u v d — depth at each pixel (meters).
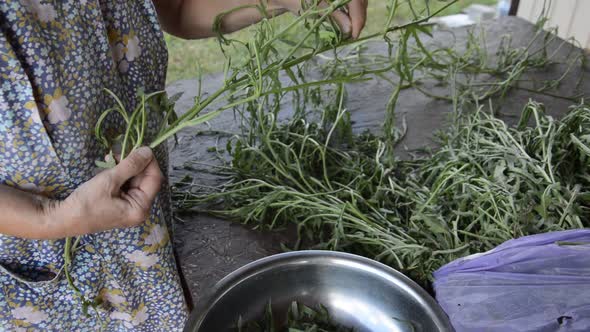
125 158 0.65
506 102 1.45
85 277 0.78
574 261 0.76
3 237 0.68
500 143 1.16
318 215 0.97
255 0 0.90
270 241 0.99
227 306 0.79
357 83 1.53
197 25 0.94
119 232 0.76
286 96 1.48
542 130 1.14
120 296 0.83
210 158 1.23
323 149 1.14
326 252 0.84
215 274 0.92
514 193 0.93
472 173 1.04
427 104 1.44
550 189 0.92
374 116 1.38
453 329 0.72
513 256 0.78
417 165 1.17
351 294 0.84
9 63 0.57
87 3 0.64
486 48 1.76
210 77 1.61
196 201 1.06
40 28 0.60
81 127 0.66
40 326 0.78
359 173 1.09
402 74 1.02
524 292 0.75
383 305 0.81
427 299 0.77
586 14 1.75
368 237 0.96
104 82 0.69
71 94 0.64
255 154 1.15
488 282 0.78
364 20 0.81
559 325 0.70
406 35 0.85
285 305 0.84
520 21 1.96
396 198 1.05
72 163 0.68
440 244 0.92
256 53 0.70
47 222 0.62
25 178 0.65
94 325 0.85
